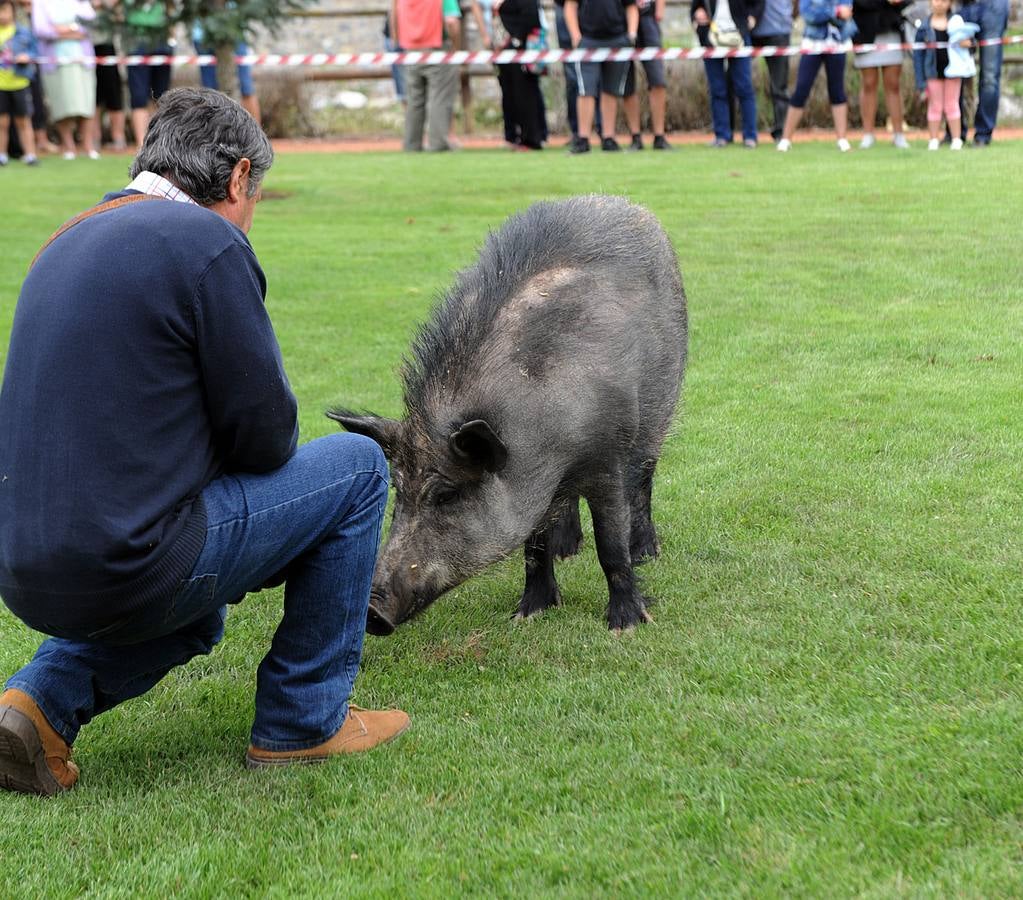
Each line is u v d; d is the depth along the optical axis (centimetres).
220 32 1355
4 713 333
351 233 1164
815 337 759
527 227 465
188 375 311
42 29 1858
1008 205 1073
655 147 1661
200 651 366
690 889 280
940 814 304
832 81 1496
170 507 308
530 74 1747
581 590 488
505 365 408
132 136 2242
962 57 1391
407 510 398
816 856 289
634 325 454
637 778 332
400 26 1817
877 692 371
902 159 1372
